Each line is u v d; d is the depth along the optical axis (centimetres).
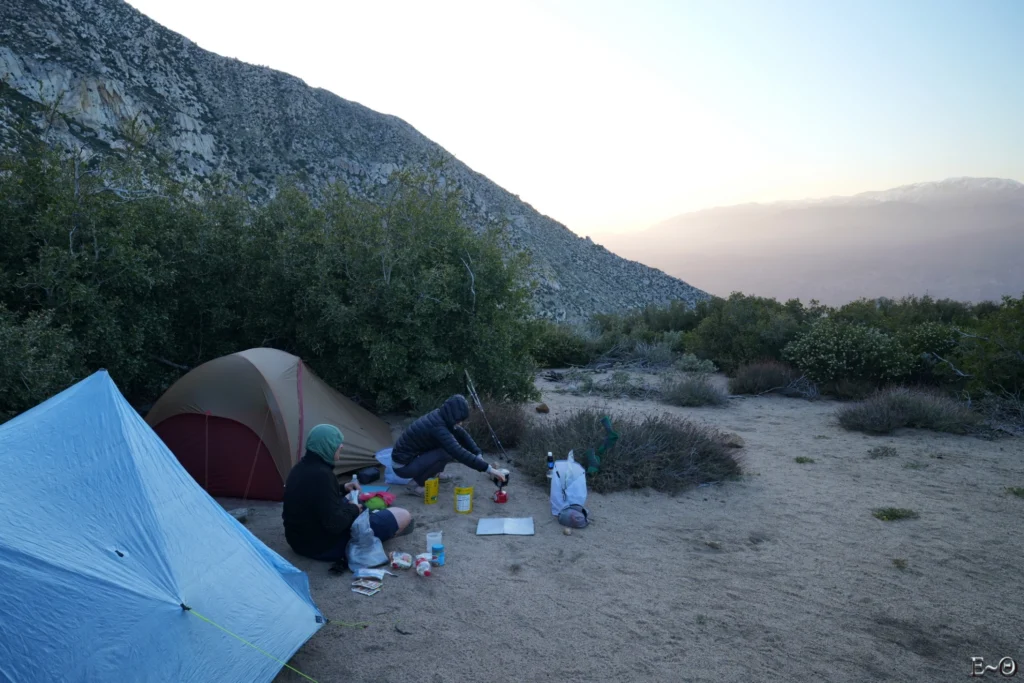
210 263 838
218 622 308
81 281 688
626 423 729
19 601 259
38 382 543
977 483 673
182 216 826
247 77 8381
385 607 407
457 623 389
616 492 634
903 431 923
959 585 441
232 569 335
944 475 703
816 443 860
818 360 1262
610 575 455
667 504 605
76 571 276
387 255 828
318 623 358
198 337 889
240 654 311
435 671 340
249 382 604
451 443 591
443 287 863
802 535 532
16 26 5016
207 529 342
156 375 828
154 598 287
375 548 465
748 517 573
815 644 367
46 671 254
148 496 321
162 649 283
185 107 6775
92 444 329
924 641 371
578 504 559
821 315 1652
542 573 457
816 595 427
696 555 491
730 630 383
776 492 645
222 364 614
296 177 952
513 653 357
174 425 609
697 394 1162
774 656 354
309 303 844
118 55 6097
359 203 909
